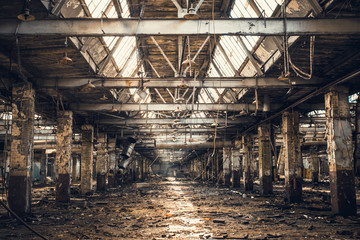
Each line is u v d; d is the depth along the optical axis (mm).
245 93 17594
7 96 15172
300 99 16688
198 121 23234
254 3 11133
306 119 22969
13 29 9188
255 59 14109
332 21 9094
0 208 16375
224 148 36969
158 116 30312
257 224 11477
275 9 10344
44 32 9188
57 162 18516
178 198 22188
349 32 9023
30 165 13641
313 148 40906
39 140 33250
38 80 14312
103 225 11328
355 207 13094
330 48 11547
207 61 18328
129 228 10812
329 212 14383
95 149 36250
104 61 14250
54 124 24953
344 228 10656
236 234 9727
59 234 9789
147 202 19547
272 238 9180
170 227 11016
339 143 13445
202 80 14328
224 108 18719
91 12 11078
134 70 18141
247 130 27547
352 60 12273
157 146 36438
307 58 12570
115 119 23859
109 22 9195
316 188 30859
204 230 10414
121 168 27484
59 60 10133
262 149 23094
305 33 9086
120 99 19750
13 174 13227
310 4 9219
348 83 13820
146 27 9102
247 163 29359
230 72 16734
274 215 13625
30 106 13883
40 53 11945
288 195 18484
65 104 19078
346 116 13625
